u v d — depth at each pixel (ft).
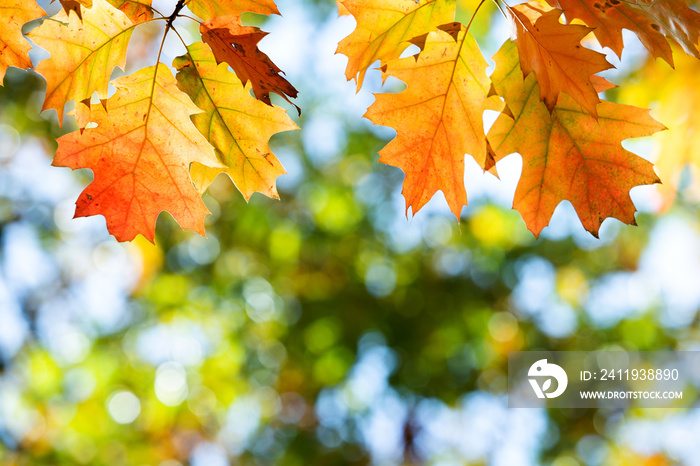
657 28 4.74
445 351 26.55
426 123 5.29
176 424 25.44
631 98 10.84
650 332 27.78
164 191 5.40
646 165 5.31
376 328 26.22
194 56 5.10
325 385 26.91
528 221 5.61
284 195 27.84
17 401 24.52
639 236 28.22
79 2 4.59
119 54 4.90
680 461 26.84
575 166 5.44
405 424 26.35
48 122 23.81
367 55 5.20
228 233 26.91
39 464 22.91
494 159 5.44
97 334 26.13
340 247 27.71
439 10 5.04
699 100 9.98
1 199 24.82
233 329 27.30
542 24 4.57
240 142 5.49
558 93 4.75
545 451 27.07
